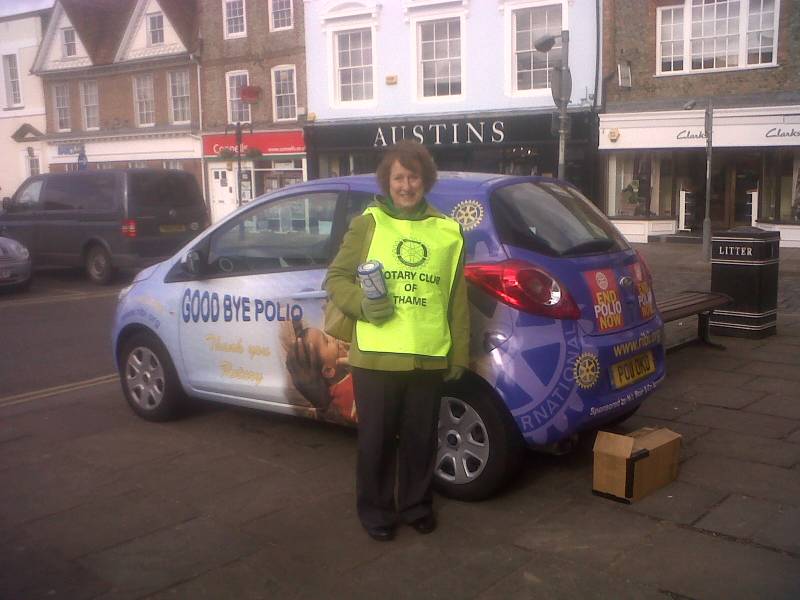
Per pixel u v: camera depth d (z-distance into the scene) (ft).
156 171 48.19
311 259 15.56
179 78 91.86
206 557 12.09
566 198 15.17
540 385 12.83
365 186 15.07
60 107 103.86
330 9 76.38
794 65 57.98
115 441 17.61
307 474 15.30
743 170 62.54
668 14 62.08
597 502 13.66
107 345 29.01
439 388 12.34
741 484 14.17
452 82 71.92
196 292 17.30
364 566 11.70
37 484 15.24
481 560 11.78
